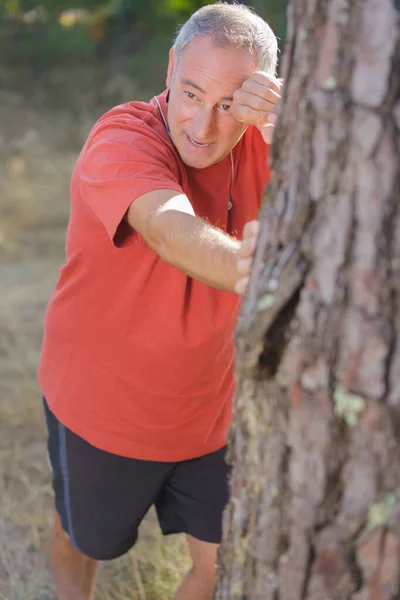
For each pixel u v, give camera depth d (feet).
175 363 8.93
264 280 6.18
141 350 8.95
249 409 6.55
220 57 8.16
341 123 5.71
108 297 8.93
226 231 9.29
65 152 33.30
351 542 6.03
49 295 22.13
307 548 6.22
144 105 8.97
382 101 5.57
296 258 5.99
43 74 38.52
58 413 9.60
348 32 5.66
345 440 5.93
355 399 5.83
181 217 7.23
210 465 9.78
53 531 10.97
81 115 36.52
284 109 6.30
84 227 8.83
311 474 6.08
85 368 9.28
